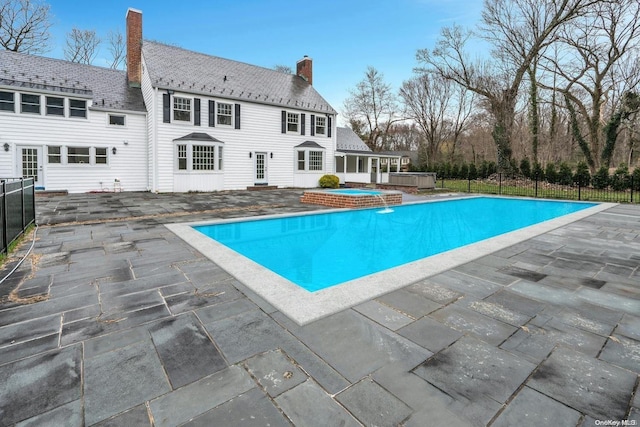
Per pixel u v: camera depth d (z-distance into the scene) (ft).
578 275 12.97
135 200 38.65
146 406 5.76
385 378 6.51
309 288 13.42
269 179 59.36
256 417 5.50
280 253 19.19
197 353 7.36
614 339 8.04
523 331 8.42
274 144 59.62
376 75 115.03
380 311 9.52
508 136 72.13
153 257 15.14
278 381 6.41
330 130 67.56
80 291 11.02
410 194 53.21
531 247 17.66
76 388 6.21
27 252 15.88
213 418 5.48
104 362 7.02
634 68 56.70
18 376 6.54
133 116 49.49
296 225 26.84
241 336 8.10
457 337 8.09
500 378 6.52
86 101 45.78
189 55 57.77
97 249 16.51
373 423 5.37
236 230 24.20
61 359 7.13
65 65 50.47
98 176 47.29
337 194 35.22
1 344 7.70
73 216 26.71
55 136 43.83
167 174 48.93
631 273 13.25
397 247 21.07
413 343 7.81
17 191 18.35
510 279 12.41
